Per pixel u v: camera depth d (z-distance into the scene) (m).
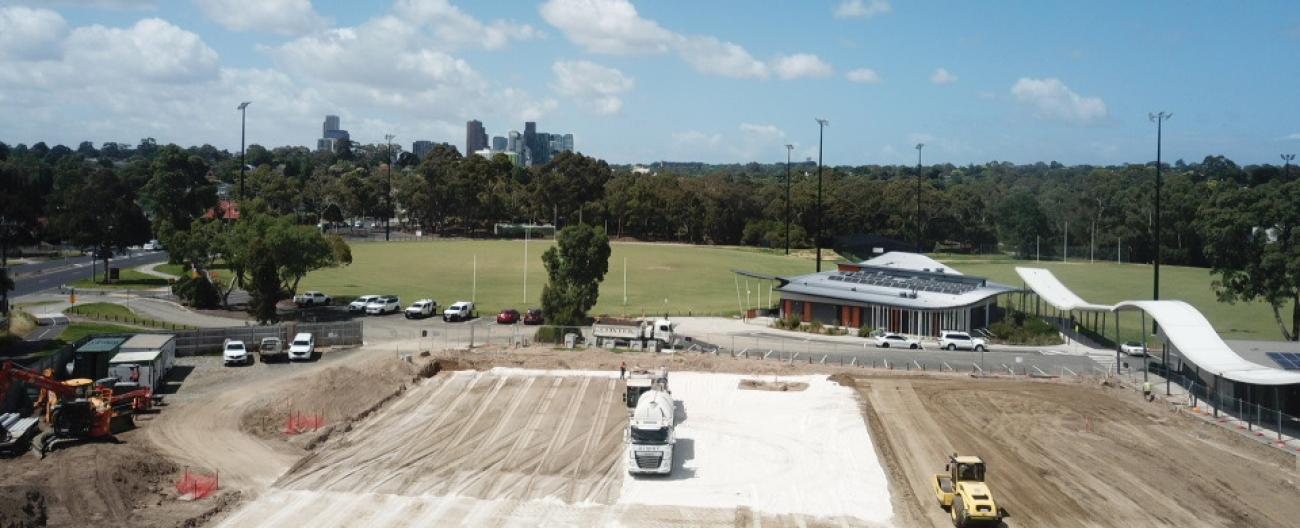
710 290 118.38
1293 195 81.94
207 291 90.44
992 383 60.94
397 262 138.75
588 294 82.81
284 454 43.41
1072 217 188.88
